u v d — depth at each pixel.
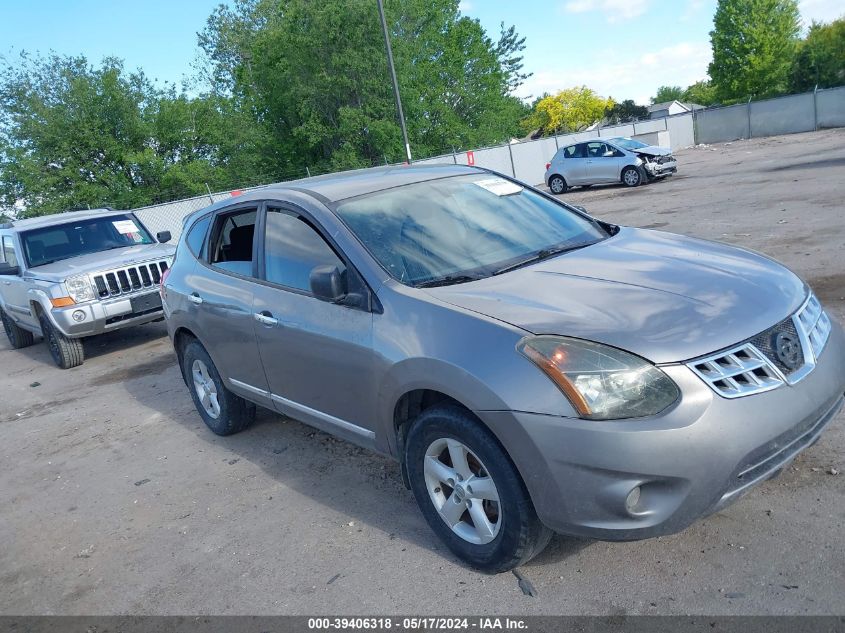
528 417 2.72
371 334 3.42
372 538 3.70
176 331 5.46
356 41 35.50
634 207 15.61
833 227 9.21
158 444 5.69
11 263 10.04
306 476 4.59
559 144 35.03
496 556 3.06
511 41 51.62
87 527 4.43
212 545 3.91
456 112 45.28
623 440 2.57
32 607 3.63
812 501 3.30
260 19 54.44
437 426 3.13
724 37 56.03
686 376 2.63
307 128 37.62
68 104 35.72
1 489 5.33
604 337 2.75
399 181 4.36
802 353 2.92
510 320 2.96
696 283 3.16
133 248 9.81
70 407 7.29
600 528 2.68
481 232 3.98
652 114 87.44
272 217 4.38
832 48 55.59
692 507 2.61
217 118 38.34
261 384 4.56
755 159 23.00
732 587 2.84
